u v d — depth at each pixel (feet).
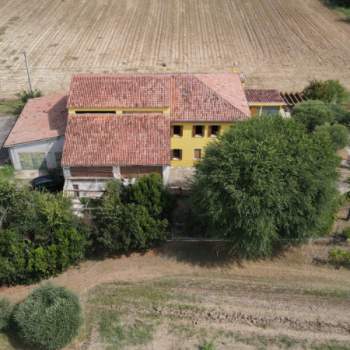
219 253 119.85
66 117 153.69
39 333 93.25
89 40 264.93
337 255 114.62
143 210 113.91
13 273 107.96
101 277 113.70
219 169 105.60
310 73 228.63
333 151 115.96
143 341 98.07
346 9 322.34
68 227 112.57
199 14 308.40
